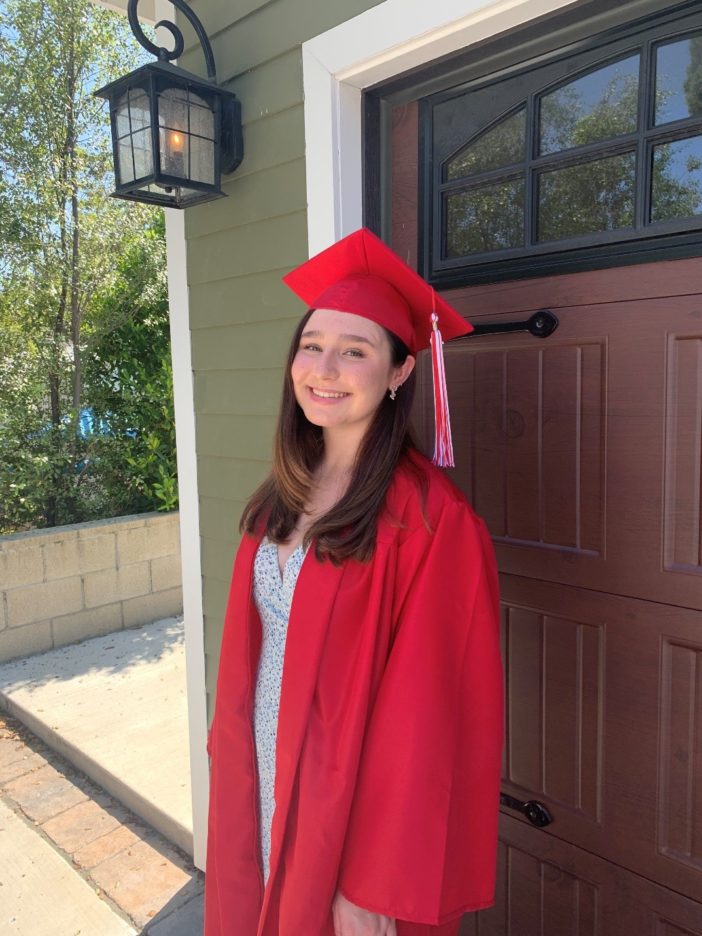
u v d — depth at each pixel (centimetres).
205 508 226
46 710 338
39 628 409
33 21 425
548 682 157
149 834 256
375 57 161
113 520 450
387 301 119
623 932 149
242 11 193
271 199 193
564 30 141
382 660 113
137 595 454
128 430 493
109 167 456
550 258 150
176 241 223
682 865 139
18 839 255
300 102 181
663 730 139
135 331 491
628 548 141
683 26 127
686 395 131
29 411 457
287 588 124
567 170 147
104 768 286
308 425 135
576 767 153
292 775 115
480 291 162
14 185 430
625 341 138
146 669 385
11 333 445
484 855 115
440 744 107
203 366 220
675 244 131
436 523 112
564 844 157
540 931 164
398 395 124
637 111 135
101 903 222
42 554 407
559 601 153
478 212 163
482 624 113
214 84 193
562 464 150
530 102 150
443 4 146
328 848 110
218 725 135
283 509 133
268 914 120
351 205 177
